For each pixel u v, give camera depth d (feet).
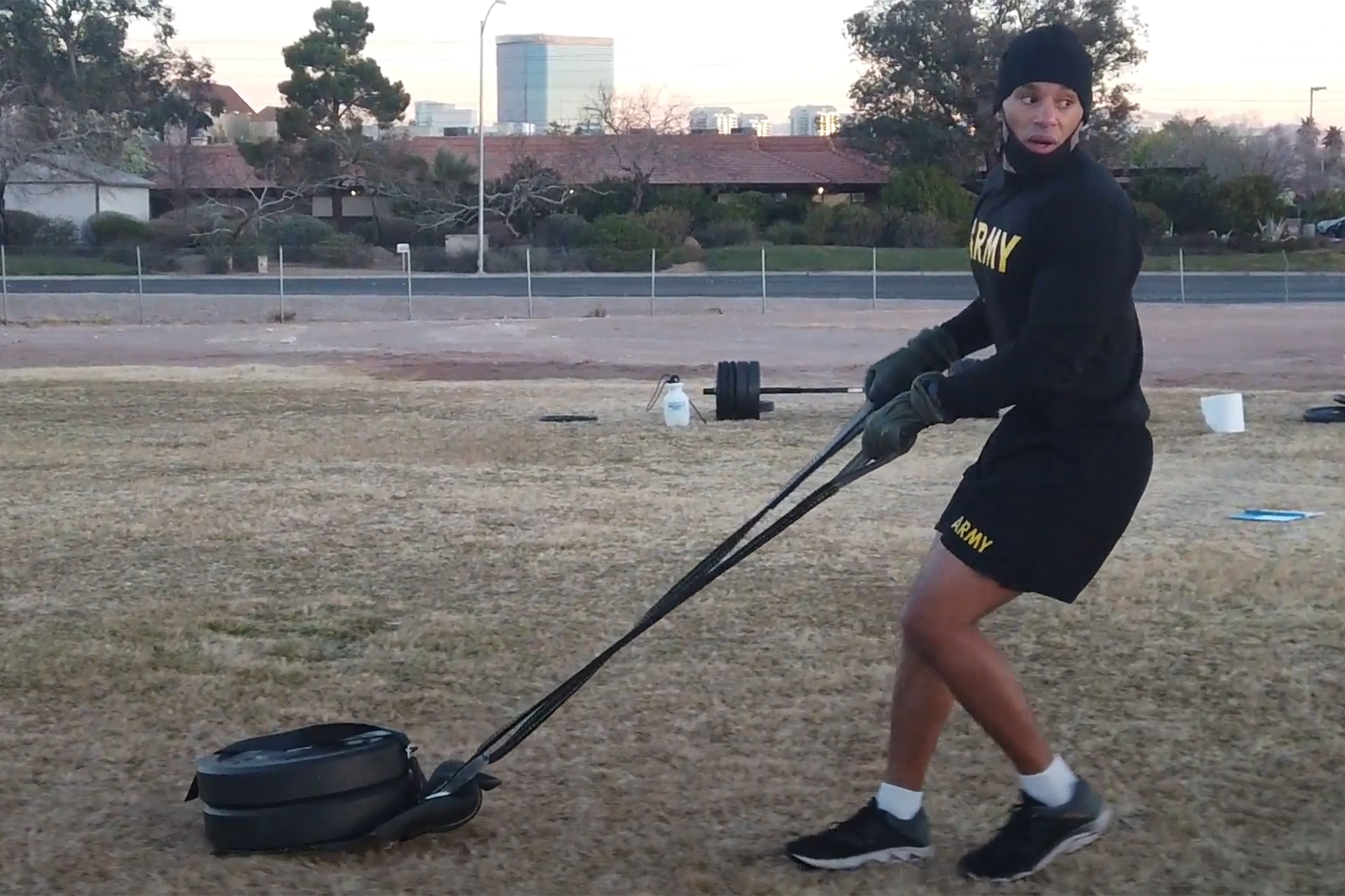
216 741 16.07
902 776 12.25
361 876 12.25
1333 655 18.79
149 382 61.11
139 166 203.51
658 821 13.48
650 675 18.24
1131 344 11.32
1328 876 12.14
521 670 18.67
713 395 52.49
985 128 193.36
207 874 12.23
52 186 183.42
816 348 80.69
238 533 28.02
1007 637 19.61
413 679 18.40
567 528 28.30
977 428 42.60
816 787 14.34
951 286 132.67
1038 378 10.86
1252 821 13.34
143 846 12.99
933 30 196.65
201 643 20.08
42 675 18.58
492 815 13.65
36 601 22.68
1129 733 15.79
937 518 28.96
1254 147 232.12
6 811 13.93
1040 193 11.10
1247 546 25.73
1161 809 13.62
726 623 20.74
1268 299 115.75
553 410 49.80
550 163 192.54
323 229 175.63
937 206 182.09
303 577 24.21
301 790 12.62
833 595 22.35
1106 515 11.30
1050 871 12.18
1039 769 11.83
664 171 198.18
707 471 36.06
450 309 109.91
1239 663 18.39
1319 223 194.49
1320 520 28.45
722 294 123.13
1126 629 19.99
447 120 558.15
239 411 50.08
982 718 11.65
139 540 27.48
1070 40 11.03
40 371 67.26
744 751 15.42
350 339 86.89
